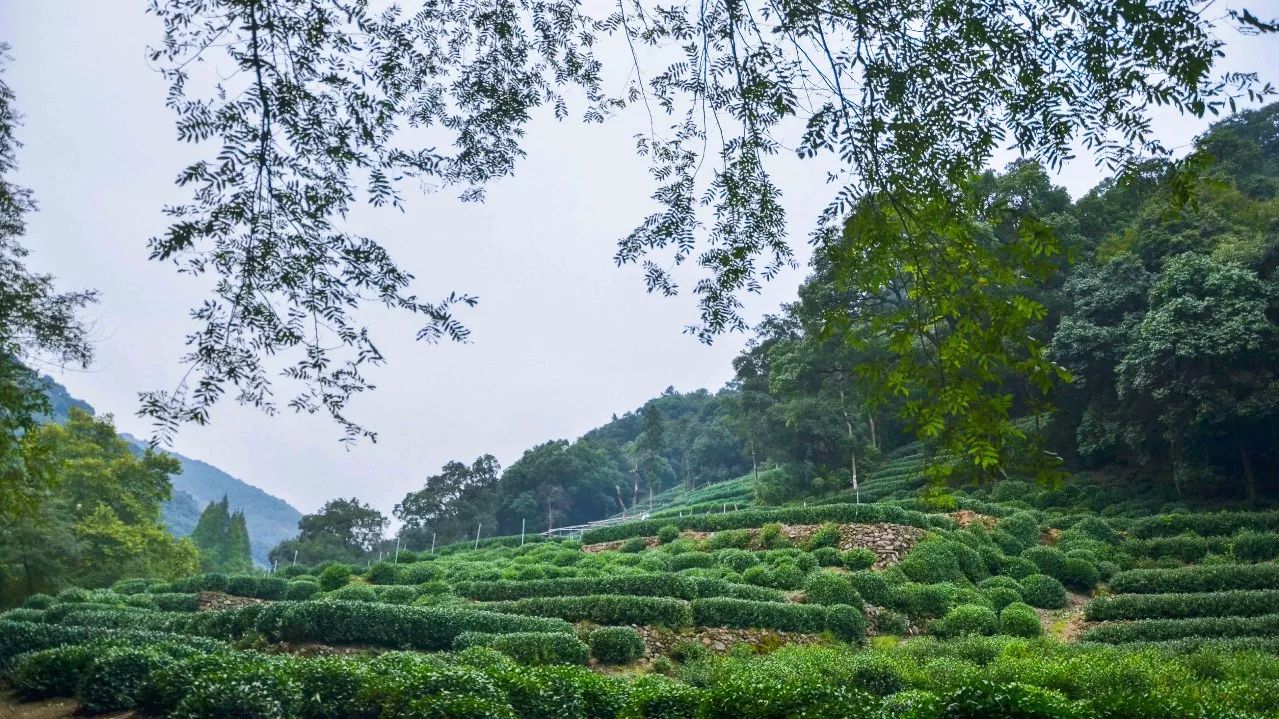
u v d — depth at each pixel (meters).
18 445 11.80
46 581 30.62
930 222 4.74
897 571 22.28
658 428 71.12
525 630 16.41
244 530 74.69
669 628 17.62
